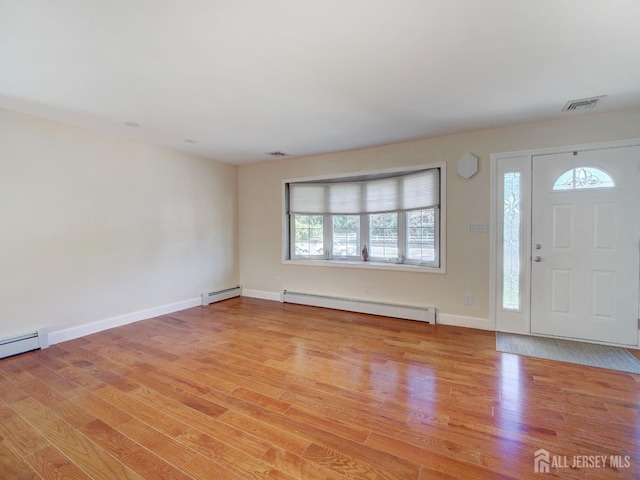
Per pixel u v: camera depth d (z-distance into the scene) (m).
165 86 2.40
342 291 4.52
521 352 2.92
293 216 5.04
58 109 2.85
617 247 2.99
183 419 1.95
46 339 3.08
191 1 1.48
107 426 1.88
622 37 1.77
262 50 1.92
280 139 3.83
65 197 3.24
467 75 2.24
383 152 4.12
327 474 1.51
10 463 1.58
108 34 1.74
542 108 2.86
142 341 3.25
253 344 3.17
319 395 2.22
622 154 2.94
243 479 1.49
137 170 3.91
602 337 3.08
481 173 3.52
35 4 1.48
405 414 1.99
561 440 1.74
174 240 4.37
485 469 1.54
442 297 3.79
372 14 1.58
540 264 3.29
